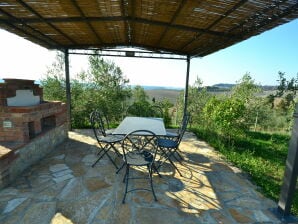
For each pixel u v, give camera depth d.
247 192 2.46
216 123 4.42
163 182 2.62
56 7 2.49
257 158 3.81
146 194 2.31
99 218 1.85
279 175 3.07
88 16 2.83
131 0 2.35
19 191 2.26
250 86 6.96
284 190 1.96
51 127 3.68
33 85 3.41
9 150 2.42
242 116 4.65
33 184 2.43
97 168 2.96
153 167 2.84
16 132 2.73
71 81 6.48
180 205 2.12
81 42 4.44
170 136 3.24
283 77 5.87
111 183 2.53
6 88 2.76
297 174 1.89
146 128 2.95
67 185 2.43
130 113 6.14
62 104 4.17
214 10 2.36
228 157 3.63
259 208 2.13
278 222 1.91
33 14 2.66
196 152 3.90
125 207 2.04
